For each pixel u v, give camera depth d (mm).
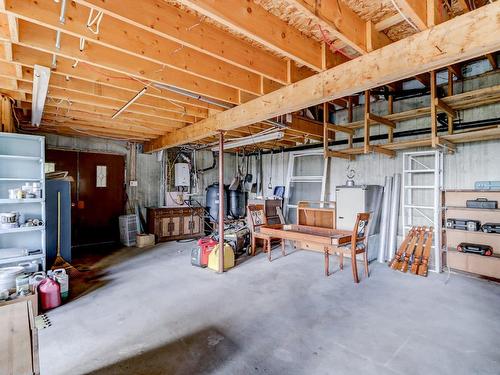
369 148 4609
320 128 6020
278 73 3066
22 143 3756
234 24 2016
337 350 2266
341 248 4121
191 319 2797
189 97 3801
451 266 4387
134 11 1985
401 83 5090
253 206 5754
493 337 2451
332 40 2711
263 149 8117
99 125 5164
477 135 3801
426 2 2051
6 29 2145
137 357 2180
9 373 1104
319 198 6371
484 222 4129
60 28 2021
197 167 8039
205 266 4586
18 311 1588
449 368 2029
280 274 4223
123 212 6785
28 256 3535
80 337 2463
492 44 1795
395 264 4508
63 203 4508
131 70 2818
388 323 2711
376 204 5148
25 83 3279
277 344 2355
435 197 4406
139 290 3570
